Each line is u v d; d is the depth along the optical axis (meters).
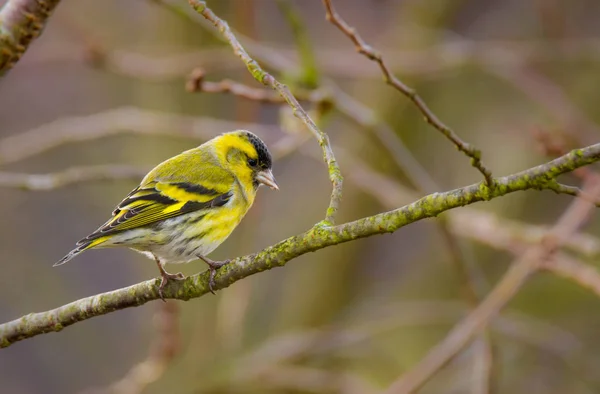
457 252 11.27
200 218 8.66
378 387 15.35
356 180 13.19
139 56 13.97
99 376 17.02
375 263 17.97
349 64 15.01
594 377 13.03
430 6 16.80
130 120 12.57
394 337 16.38
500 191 5.48
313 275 17.11
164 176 8.80
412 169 11.65
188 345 14.46
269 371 13.91
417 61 14.74
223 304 13.55
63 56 15.58
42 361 17.09
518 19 18.48
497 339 13.91
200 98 14.52
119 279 17.83
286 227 17.42
